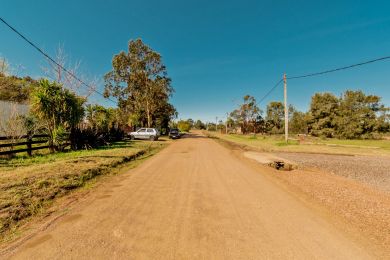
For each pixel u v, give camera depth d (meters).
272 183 7.12
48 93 13.09
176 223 4.11
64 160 9.91
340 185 6.93
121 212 4.62
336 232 3.79
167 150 17.38
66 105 13.55
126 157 11.82
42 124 13.64
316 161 12.17
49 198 5.40
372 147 21.44
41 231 3.78
